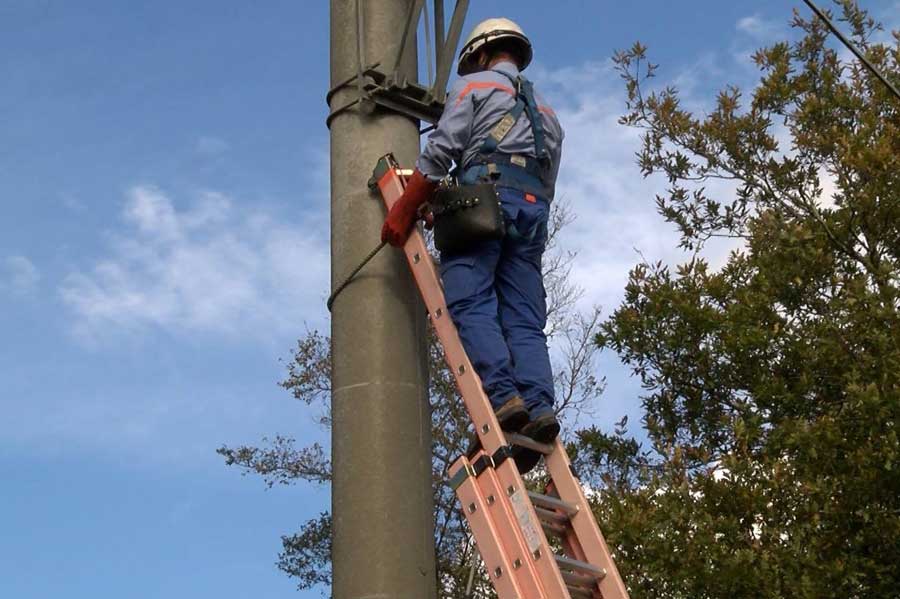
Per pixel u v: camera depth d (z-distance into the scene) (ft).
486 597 46.14
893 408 27.78
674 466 30.42
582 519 15.07
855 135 33.83
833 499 27.99
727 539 28.30
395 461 16.26
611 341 34.17
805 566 27.17
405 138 17.99
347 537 16.02
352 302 17.01
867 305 29.84
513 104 16.56
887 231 32.91
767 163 36.17
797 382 31.58
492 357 15.40
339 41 18.47
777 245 33.50
